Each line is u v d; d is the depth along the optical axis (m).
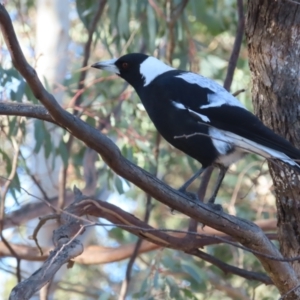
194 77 8.82
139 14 12.98
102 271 19.33
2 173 13.69
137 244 11.32
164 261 12.26
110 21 12.83
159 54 14.30
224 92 8.63
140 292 11.70
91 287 16.42
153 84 8.91
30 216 13.73
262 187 13.87
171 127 8.59
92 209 8.16
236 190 12.60
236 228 6.89
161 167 15.88
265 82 7.73
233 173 14.70
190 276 13.34
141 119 14.20
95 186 13.82
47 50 14.56
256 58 7.80
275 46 7.63
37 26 14.78
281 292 7.43
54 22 14.71
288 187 7.57
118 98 13.11
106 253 12.13
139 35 13.62
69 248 6.41
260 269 14.52
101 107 13.52
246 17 7.91
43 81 13.03
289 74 7.61
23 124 11.57
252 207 14.63
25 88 11.40
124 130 13.10
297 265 7.64
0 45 11.45
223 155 8.33
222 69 15.53
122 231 16.23
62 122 6.07
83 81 12.85
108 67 9.54
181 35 13.27
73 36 18.72
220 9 15.49
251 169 14.84
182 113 8.47
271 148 7.66
